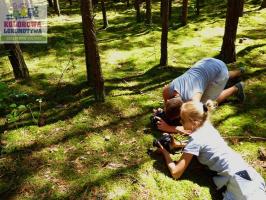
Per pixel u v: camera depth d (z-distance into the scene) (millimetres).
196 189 3475
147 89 5582
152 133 4398
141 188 3520
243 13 9992
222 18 9664
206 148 3393
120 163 3889
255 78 5707
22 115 4914
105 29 9195
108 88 5598
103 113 4867
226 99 5066
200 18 9844
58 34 8539
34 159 4012
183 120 3533
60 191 3533
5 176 3770
